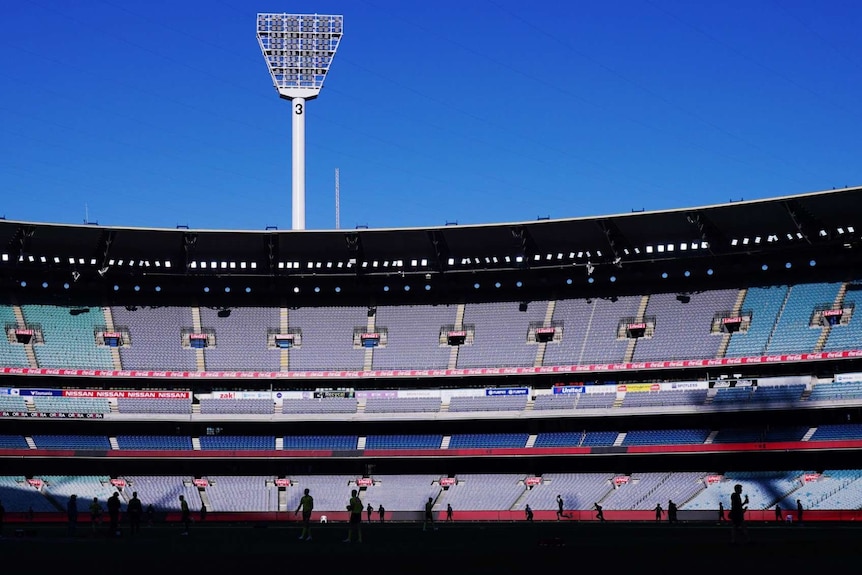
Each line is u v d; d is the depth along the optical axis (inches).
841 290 3868.1
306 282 4325.8
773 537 2146.9
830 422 3690.9
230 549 1758.1
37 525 3378.4
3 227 3809.1
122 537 2311.8
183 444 3909.9
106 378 3973.9
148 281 4279.0
